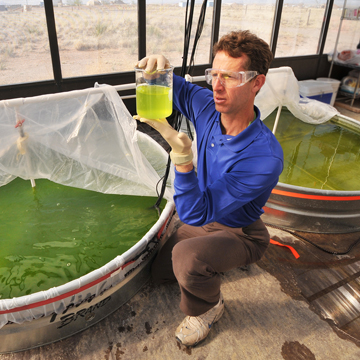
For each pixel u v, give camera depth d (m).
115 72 3.46
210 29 3.84
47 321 1.31
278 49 4.41
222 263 1.25
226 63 1.00
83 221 1.78
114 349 1.41
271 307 1.64
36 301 1.21
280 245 2.02
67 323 1.39
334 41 4.72
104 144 1.84
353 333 1.54
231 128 1.18
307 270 1.88
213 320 1.46
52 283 1.40
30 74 3.04
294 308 1.64
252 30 4.11
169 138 0.93
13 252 1.55
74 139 1.80
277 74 2.62
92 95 1.70
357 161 2.67
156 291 1.69
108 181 1.98
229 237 1.30
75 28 3.04
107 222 1.78
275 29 4.20
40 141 1.77
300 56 4.57
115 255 1.56
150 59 0.96
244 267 1.86
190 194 1.02
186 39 1.32
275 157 1.07
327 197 1.98
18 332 1.30
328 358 1.42
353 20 4.33
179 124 1.56
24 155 1.78
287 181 2.35
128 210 1.88
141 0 3.20
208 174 1.28
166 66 0.99
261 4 3.97
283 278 1.81
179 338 1.42
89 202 1.93
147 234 1.53
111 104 1.72
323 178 2.41
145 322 1.53
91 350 1.40
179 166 0.99
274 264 1.90
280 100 2.76
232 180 1.07
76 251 1.58
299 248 2.03
